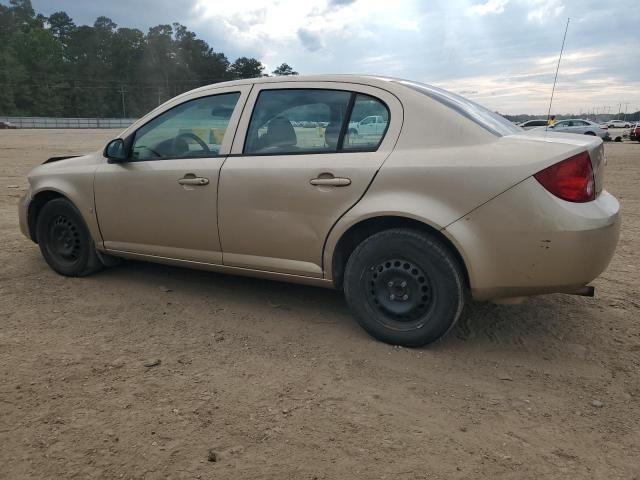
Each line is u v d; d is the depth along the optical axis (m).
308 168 3.54
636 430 2.64
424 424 2.66
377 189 3.34
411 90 3.45
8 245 5.98
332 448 2.46
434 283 3.29
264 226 3.73
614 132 49.41
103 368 3.18
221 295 4.48
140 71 122.81
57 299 4.34
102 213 4.50
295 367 3.24
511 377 3.15
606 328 3.85
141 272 5.07
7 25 124.19
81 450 2.42
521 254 3.06
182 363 3.27
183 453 2.41
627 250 6.06
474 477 2.28
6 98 101.88
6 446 2.44
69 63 122.06
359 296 3.55
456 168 3.14
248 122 3.88
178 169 4.04
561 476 2.30
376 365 3.27
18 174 13.18
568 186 3.00
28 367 3.17
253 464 2.34
